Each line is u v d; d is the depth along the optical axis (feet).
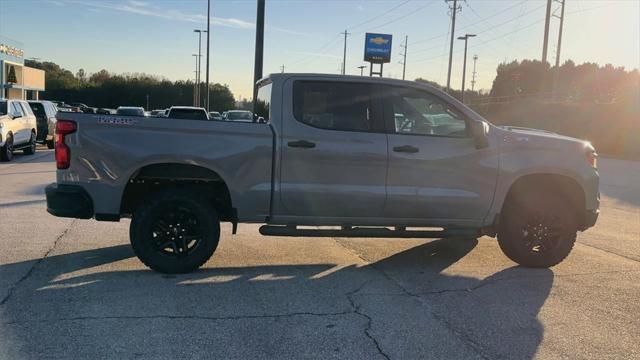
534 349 13.79
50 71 356.18
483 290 18.31
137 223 18.66
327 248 23.62
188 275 19.03
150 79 355.77
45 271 18.98
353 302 16.79
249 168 18.84
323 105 19.38
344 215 19.51
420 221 20.03
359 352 13.34
